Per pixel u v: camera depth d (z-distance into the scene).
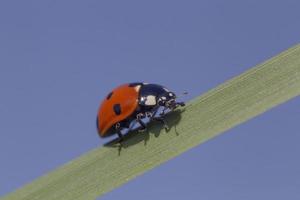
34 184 0.08
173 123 0.08
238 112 0.07
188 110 0.08
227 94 0.07
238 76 0.07
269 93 0.07
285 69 0.07
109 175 0.08
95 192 0.08
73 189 0.08
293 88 0.07
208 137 0.07
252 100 0.07
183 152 0.07
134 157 0.08
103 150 0.08
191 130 0.07
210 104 0.07
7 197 0.08
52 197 0.08
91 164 0.08
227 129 0.07
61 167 0.08
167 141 0.08
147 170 0.08
